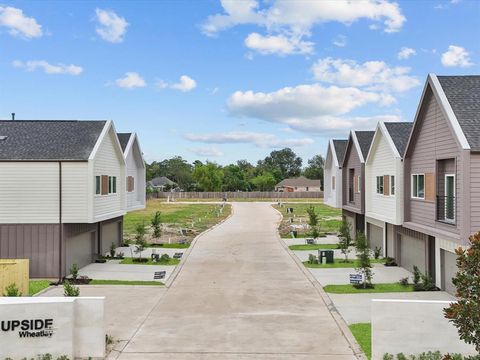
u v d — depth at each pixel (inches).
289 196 4178.2
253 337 520.4
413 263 885.2
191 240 1396.4
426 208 775.7
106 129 949.2
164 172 5487.2
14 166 860.0
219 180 4372.5
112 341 505.0
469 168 605.6
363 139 1212.5
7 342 440.1
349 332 530.3
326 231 1632.6
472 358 341.4
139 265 990.4
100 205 939.3
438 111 710.5
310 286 789.2
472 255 321.1
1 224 860.6
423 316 439.2
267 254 1143.6
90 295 727.1
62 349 446.6
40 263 860.6
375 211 1064.8
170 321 584.7
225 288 776.3
